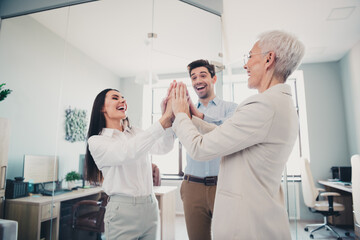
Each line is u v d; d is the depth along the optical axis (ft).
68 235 5.62
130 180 3.02
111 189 3.05
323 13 8.11
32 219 6.03
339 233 8.74
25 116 6.61
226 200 2.23
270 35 2.42
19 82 6.78
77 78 6.15
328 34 9.45
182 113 2.47
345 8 7.85
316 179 10.87
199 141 2.22
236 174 2.23
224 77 5.32
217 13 5.98
